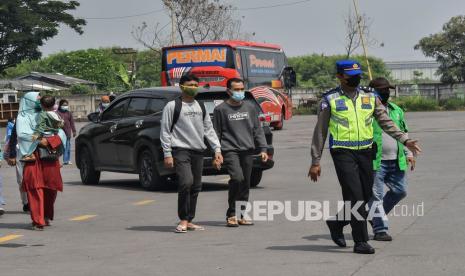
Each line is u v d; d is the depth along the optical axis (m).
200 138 11.19
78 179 19.86
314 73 133.25
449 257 8.67
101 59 112.19
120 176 20.53
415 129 34.66
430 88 78.44
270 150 16.27
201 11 66.38
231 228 11.33
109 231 11.44
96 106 70.62
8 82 89.19
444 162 19.89
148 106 16.64
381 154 9.72
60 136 11.98
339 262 8.59
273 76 40.69
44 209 12.06
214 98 15.47
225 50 36.97
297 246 9.67
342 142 9.04
